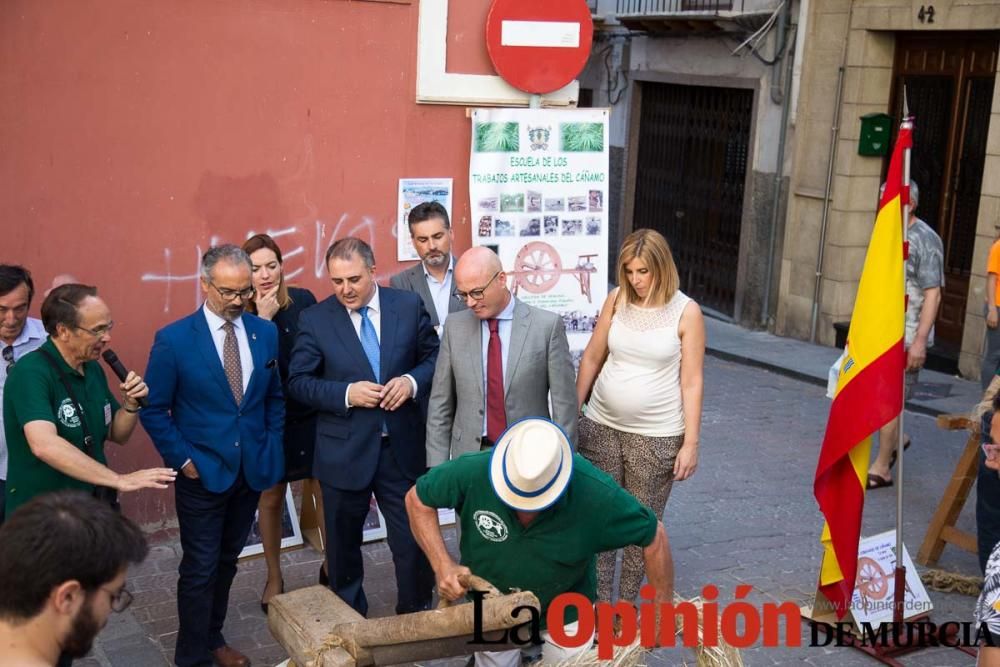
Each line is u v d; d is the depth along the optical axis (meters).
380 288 4.80
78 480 3.80
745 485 7.02
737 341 11.73
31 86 5.10
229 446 4.36
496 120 6.09
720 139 13.17
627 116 14.90
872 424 4.53
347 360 4.60
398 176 6.14
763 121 12.16
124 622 4.91
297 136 5.82
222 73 5.56
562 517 3.19
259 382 4.48
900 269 4.59
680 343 4.76
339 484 4.61
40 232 5.23
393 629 3.02
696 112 13.62
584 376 5.01
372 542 5.99
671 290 4.75
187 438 4.35
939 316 10.59
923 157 10.67
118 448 5.58
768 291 12.27
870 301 4.61
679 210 14.09
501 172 6.14
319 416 4.71
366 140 6.00
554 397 4.59
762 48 12.09
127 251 5.46
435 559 3.33
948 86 10.32
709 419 8.66
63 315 3.79
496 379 4.53
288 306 5.17
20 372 3.81
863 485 4.68
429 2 5.98
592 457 4.93
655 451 4.76
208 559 4.38
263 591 5.34
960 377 9.84
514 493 3.04
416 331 4.76
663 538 3.33
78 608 2.09
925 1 10.07
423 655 3.05
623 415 4.79
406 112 6.09
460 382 4.56
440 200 6.28
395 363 4.66
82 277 5.37
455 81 6.13
